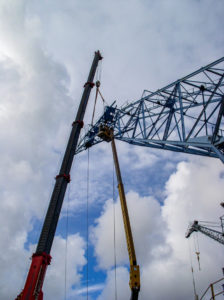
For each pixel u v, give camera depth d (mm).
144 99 33406
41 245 18938
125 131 35375
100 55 38781
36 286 16625
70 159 25156
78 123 28109
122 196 20297
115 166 22953
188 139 24297
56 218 20891
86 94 31984
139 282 15734
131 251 17016
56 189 22688
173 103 29391
